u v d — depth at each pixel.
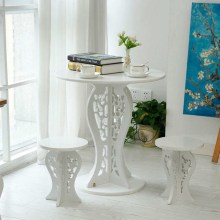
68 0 4.44
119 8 4.93
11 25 4.25
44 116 4.30
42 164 4.37
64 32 4.37
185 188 3.76
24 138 4.56
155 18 4.82
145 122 4.78
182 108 4.64
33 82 4.46
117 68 3.85
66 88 4.54
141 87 4.95
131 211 3.63
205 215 3.60
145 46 4.89
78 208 3.65
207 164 4.43
